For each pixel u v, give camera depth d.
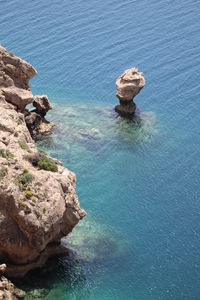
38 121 112.75
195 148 109.88
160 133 114.88
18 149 77.19
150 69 135.88
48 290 73.62
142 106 124.44
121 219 90.88
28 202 70.88
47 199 72.06
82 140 111.69
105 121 118.94
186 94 126.44
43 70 137.62
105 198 96.06
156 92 128.38
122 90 119.81
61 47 146.12
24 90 108.31
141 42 147.00
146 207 94.12
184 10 162.50
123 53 142.62
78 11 164.00
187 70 134.25
